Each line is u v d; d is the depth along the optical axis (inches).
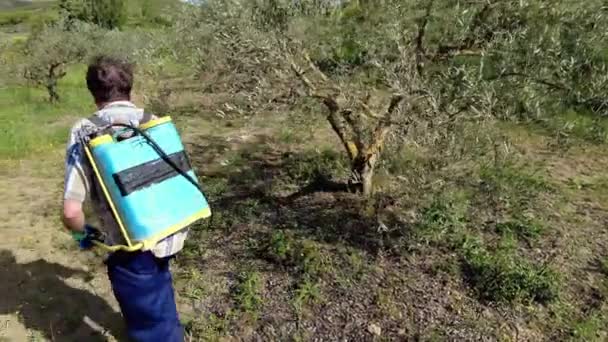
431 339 146.8
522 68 160.2
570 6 161.5
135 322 123.4
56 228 213.0
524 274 166.7
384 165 185.9
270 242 185.0
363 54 196.7
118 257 116.3
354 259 176.9
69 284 174.2
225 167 268.5
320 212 207.5
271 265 177.9
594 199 226.7
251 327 151.7
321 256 176.9
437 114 146.8
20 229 212.1
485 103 145.3
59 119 451.8
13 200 243.3
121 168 105.2
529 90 158.4
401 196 189.5
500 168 189.2
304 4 179.0
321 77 186.5
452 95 153.4
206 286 169.3
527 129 180.1
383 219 188.7
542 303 161.8
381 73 171.3
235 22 168.7
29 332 151.6
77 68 724.0
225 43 169.2
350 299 161.6
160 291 121.3
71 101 536.4
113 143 106.1
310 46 188.2
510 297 161.6
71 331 152.6
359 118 194.7
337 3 182.2
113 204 106.3
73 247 196.7
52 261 187.5
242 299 160.9
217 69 182.1
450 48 178.1
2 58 609.9
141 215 106.1
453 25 175.5
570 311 159.5
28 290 170.9
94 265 185.6
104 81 114.0
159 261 118.7
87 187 111.7
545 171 247.1
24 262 186.4
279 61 168.7
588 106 201.2
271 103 175.3
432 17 177.6
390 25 173.0
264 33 169.2
